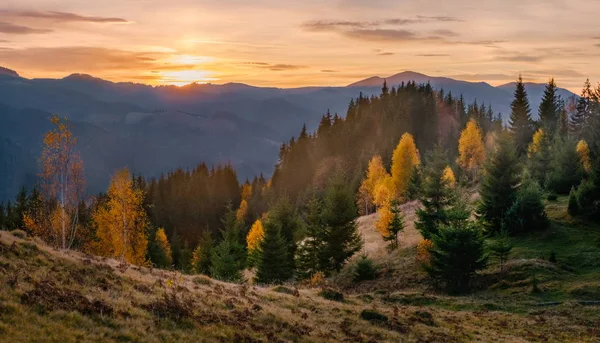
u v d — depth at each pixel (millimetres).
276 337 17938
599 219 50781
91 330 13859
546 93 120688
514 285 38875
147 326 15328
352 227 57438
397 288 44875
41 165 42406
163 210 153000
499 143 58156
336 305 27016
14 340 11875
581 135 108812
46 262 19109
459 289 41531
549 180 70125
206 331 16516
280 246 57344
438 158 58625
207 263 79688
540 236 49656
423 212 56656
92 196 69250
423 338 22750
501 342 23969
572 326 28234
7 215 89688
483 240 42406
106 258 26641
